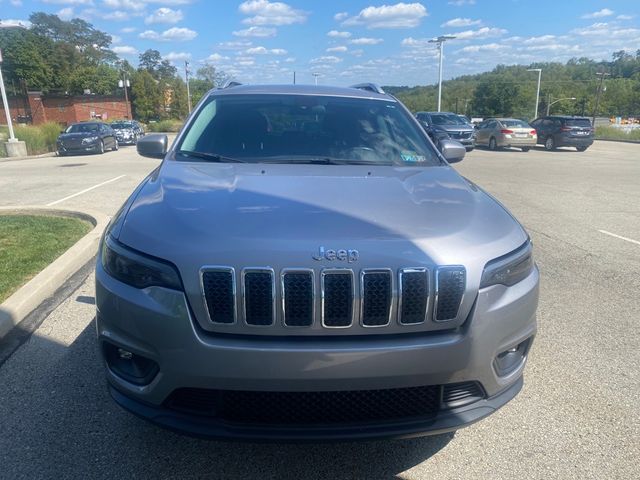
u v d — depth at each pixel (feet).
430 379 7.05
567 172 49.65
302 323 6.82
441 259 7.09
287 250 6.86
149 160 65.36
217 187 8.79
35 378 10.71
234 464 8.36
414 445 8.92
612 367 11.55
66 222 23.72
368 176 9.89
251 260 6.79
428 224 7.67
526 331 7.96
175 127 190.70
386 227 7.45
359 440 6.99
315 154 11.22
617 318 14.24
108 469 8.17
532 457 8.61
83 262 18.20
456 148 13.06
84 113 218.59
